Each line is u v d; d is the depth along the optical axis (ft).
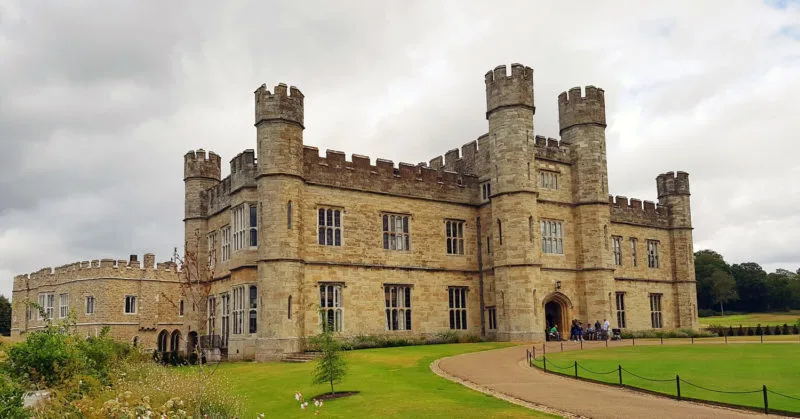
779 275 397.80
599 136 144.97
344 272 118.83
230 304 121.49
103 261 186.91
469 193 140.36
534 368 80.59
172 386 58.54
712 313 364.58
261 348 106.93
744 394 57.11
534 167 131.44
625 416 49.44
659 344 114.83
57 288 205.26
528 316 124.57
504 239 128.57
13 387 46.16
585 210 142.31
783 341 118.83
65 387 57.41
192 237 141.59
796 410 50.29
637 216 167.32
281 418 54.29
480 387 65.98
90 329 186.91
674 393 59.00
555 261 138.41
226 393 58.13
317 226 116.98
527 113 131.85
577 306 140.67
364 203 123.95
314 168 118.01
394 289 126.21
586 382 68.23
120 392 53.78
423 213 132.46
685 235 174.81
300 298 110.01
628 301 160.04
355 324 118.83
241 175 120.88
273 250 108.47
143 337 191.01
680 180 176.65
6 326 273.95
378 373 78.33
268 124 111.75
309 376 79.25
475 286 137.59
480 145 142.41
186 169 144.97
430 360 91.25
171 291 199.93
